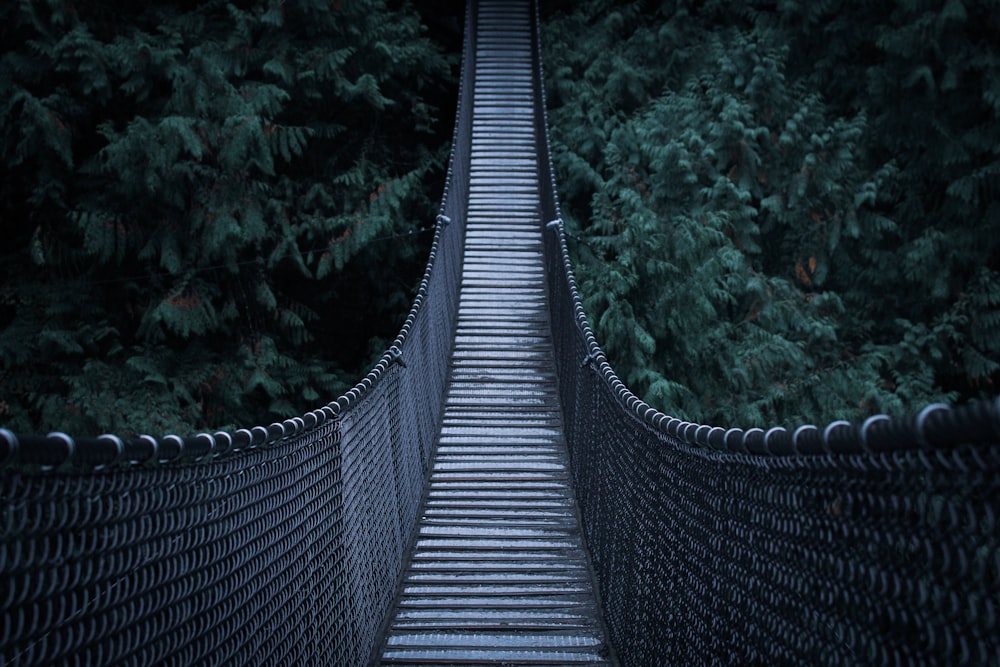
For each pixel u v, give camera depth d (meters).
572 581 5.59
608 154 12.84
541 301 11.10
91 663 1.59
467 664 4.48
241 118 10.27
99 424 9.72
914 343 12.06
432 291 8.70
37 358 10.35
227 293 11.35
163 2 11.85
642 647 3.69
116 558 1.69
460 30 18.80
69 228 10.67
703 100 13.28
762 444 1.94
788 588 1.94
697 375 10.69
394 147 14.15
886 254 12.81
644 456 3.81
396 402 5.99
